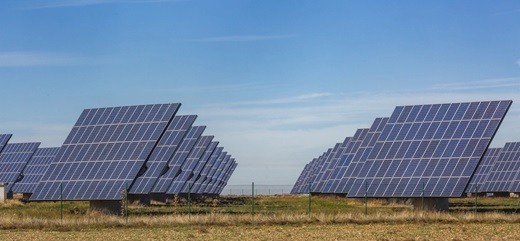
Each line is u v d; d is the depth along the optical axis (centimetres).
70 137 6800
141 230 5238
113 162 6331
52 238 4731
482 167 12912
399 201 8856
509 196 13188
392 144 6475
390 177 6228
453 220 5659
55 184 6369
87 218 5688
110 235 4881
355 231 5000
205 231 5025
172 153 7500
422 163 6188
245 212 6888
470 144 6103
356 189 6306
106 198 6041
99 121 6862
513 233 4753
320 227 5344
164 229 5297
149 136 6425
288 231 5059
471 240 4338
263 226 5469
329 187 9438
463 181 5891
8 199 9888
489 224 5444
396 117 6719
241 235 4797
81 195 6162
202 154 10431
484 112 6297
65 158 6581
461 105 6494
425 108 6662
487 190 11962
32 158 11962
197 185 12200
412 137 6444
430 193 5956
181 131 7850
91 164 6419
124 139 6512
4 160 11369
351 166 8338
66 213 6550
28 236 4878
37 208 7669
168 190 9944
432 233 4791
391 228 5188
